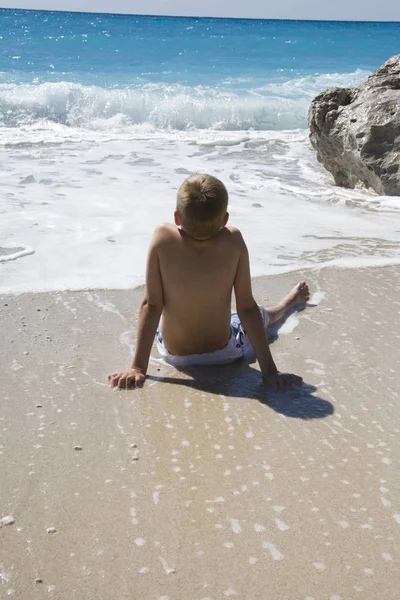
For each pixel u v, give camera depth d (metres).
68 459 2.50
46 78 16.97
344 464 2.51
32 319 3.81
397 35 40.97
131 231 5.53
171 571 1.94
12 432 2.68
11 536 2.07
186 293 3.17
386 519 2.19
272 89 17.16
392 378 3.24
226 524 2.15
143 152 9.07
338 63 24.92
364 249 5.29
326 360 3.43
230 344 3.38
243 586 1.89
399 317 3.99
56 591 1.85
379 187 7.12
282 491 2.33
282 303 3.98
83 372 3.23
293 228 5.84
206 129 12.96
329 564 1.98
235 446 2.62
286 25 60.81
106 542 2.05
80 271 4.58
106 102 13.29
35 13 72.19
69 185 7.02
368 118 7.17
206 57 24.08
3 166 7.80
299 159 9.09
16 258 4.78
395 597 1.86
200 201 3.00
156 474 2.42
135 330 3.74
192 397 3.03
